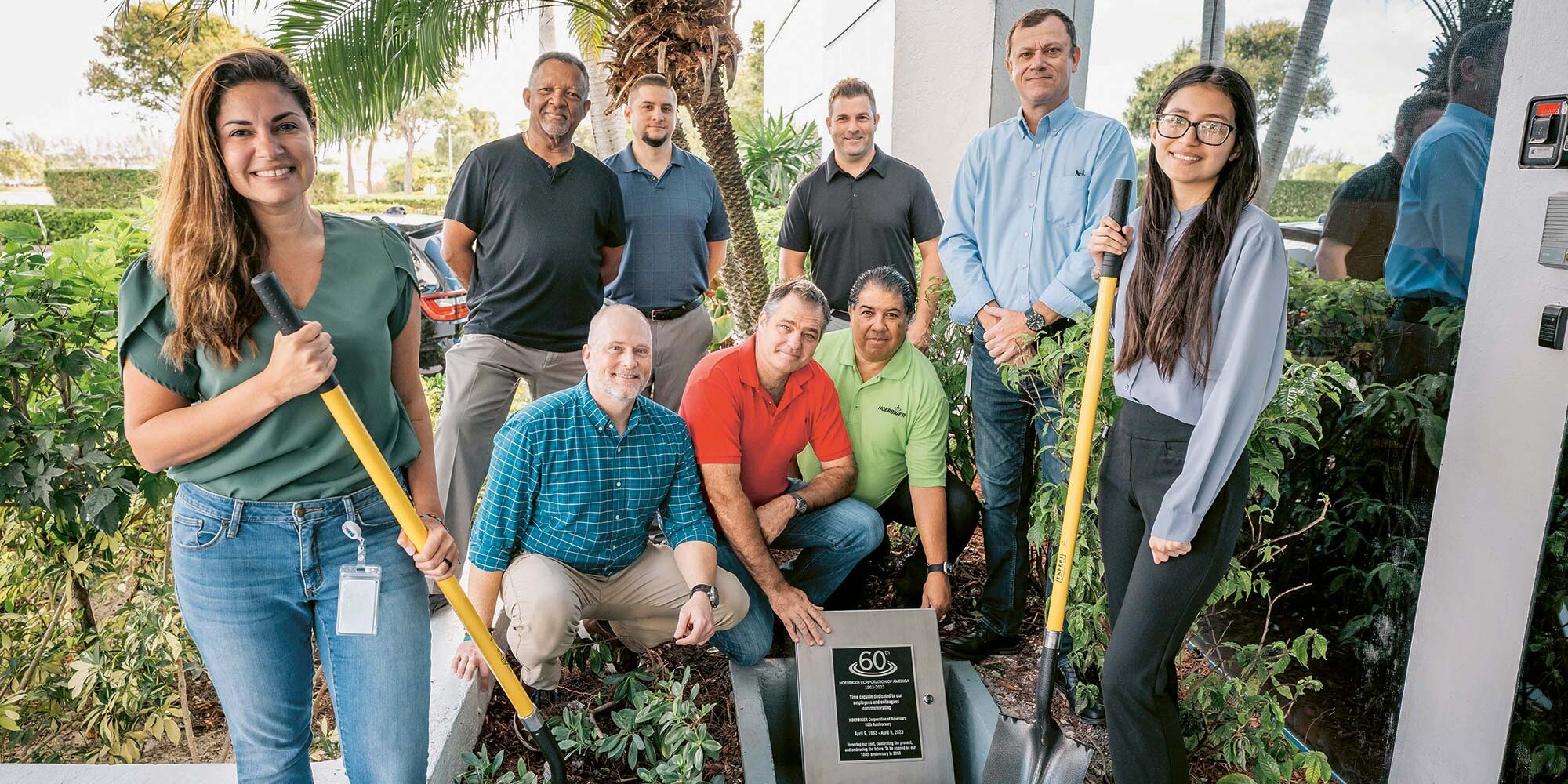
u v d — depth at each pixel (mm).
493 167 3160
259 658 1612
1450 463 1998
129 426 1516
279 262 1564
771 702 2744
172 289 1444
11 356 2430
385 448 1677
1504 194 1844
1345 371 2191
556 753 2111
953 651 2957
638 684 2586
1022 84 2916
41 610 2982
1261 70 2908
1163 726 2012
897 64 5230
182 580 1590
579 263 3229
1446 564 2008
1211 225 1877
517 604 2406
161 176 1486
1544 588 1765
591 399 2373
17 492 2432
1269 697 2271
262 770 1670
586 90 3188
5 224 2637
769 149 10367
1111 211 2049
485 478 3258
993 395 2924
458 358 3184
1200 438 1842
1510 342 1833
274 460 1547
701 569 2480
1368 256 2322
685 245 3812
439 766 2178
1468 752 1955
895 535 3844
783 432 2762
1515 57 1813
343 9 4215
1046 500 2605
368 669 1648
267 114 1440
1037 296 2945
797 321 2578
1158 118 1912
